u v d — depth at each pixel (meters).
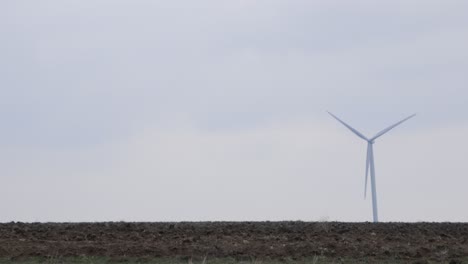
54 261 117.31
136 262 118.25
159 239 143.50
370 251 129.50
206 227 170.25
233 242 138.75
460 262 117.06
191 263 112.44
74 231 156.50
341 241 141.75
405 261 120.88
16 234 148.62
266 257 123.31
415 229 169.12
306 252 127.88
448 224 190.75
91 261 118.12
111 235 147.88
